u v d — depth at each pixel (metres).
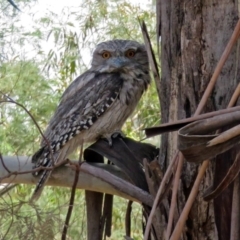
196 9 3.43
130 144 4.00
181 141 2.64
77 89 5.36
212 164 3.34
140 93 5.43
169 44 3.61
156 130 2.77
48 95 7.36
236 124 2.70
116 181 3.55
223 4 3.40
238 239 2.90
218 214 3.09
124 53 5.36
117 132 5.27
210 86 2.88
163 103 3.66
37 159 4.30
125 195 3.87
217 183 3.07
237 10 3.40
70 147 5.09
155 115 7.18
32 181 4.25
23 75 7.27
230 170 2.73
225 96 3.38
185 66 3.46
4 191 3.97
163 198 3.13
